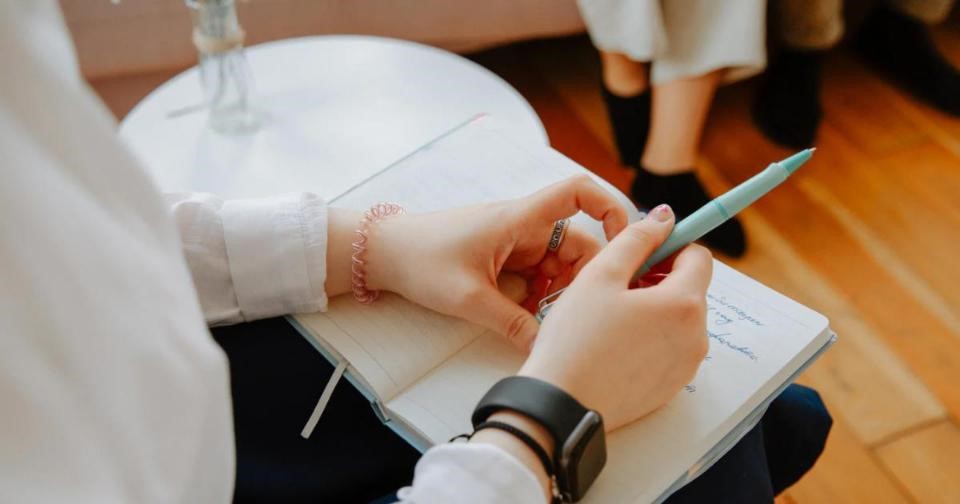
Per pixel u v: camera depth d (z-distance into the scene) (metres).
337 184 0.93
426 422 0.50
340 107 1.04
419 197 0.65
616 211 0.58
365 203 0.65
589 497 0.46
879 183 1.54
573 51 1.83
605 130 1.65
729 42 1.32
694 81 1.40
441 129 1.00
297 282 0.57
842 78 1.77
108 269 0.30
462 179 0.67
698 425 0.49
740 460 0.57
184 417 0.33
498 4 1.50
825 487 1.11
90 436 0.29
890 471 1.12
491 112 1.02
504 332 0.54
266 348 0.60
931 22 1.71
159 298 0.33
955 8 1.88
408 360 0.54
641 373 0.46
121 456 0.30
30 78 0.28
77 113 0.30
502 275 0.61
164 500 0.33
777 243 1.43
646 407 0.48
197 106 1.05
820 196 1.51
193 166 0.96
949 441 1.16
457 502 0.39
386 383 0.53
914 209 1.49
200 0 0.92
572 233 0.59
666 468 0.47
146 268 0.32
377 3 1.47
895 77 1.76
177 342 0.33
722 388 0.51
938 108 1.69
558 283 0.60
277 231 0.58
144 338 0.31
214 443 0.36
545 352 0.45
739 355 0.53
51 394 0.28
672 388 0.48
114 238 0.31
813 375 1.24
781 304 0.57
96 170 0.31
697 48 1.36
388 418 0.52
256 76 1.08
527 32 1.55
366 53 1.12
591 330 0.45
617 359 0.45
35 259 0.28
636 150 1.55
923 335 1.29
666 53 1.39
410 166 0.68
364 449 0.56
